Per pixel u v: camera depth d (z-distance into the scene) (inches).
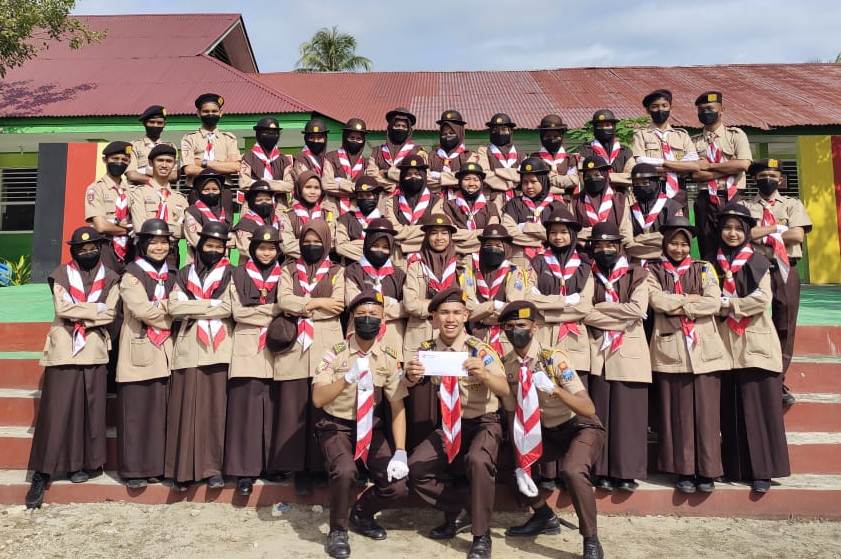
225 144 270.2
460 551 162.7
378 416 176.9
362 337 170.2
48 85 526.6
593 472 187.2
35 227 442.9
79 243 195.0
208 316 193.5
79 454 194.7
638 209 233.9
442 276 201.9
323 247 201.8
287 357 191.9
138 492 193.9
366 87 619.2
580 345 193.0
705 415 186.9
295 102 485.4
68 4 469.7
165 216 238.2
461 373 163.0
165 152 241.6
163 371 195.5
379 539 169.0
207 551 161.2
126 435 191.9
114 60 573.3
